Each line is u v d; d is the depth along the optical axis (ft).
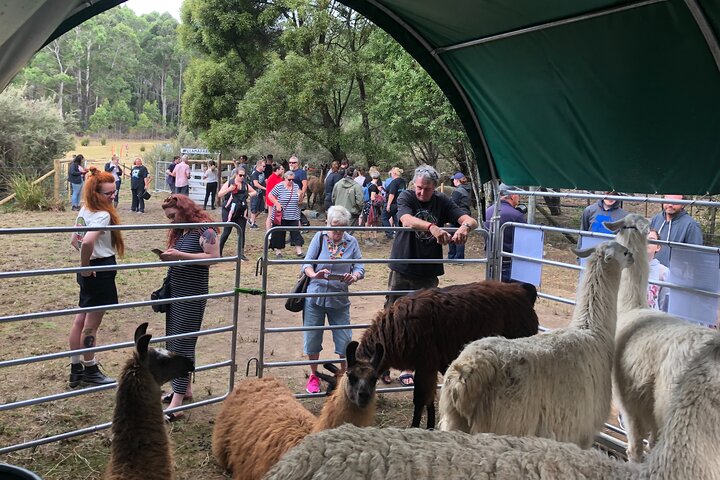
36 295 33.12
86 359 20.08
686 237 18.25
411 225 19.40
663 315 13.89
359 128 78.89
